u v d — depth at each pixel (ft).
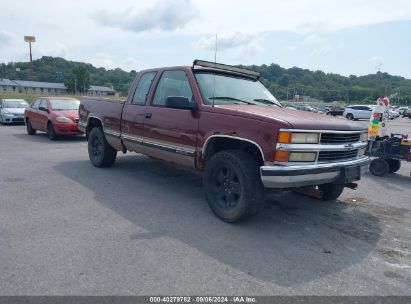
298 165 12.72
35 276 9.77
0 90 336.49
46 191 18.08
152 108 18.03
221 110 14.51
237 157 13.55
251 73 19.42
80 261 10.67
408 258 11.74
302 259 11.34
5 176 21.21
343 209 16.79
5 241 11.94
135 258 10.96
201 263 10.79
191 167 16.37
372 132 26.37
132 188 19.03
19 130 50.16
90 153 24.54
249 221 14.60
